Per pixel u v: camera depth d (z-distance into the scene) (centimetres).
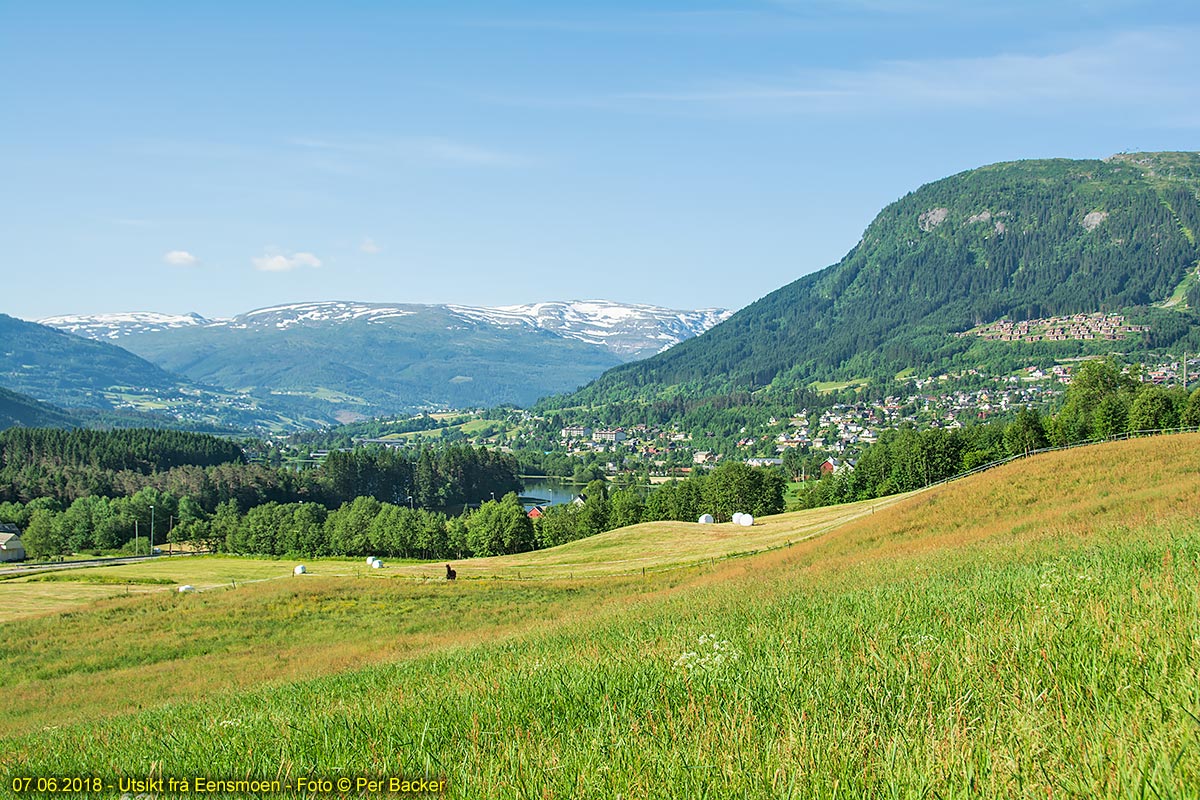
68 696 2947
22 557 10381
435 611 4372
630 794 498
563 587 4922
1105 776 412
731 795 475
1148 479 4125
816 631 1007
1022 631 747
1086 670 590
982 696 592
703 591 2748
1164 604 748
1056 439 9838
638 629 1527
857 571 2414
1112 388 10556
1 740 1692
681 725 634
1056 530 2711
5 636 4356
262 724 1007
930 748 486
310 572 7625
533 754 610
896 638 852
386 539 10769
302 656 3334
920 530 4200
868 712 576
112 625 4491
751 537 6850
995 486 4819
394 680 1403
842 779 466
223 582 7238
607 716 705
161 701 2495
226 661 3416
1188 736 430
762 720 615
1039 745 471
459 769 610
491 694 901
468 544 10831
